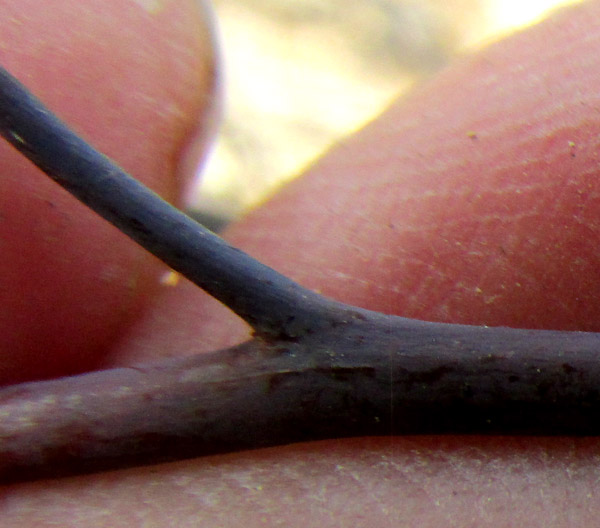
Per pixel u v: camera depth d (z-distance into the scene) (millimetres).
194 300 48
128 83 48
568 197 45
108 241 45
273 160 167
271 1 200
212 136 54
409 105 55
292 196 54
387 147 52
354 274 47
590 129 46
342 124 177
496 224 46
